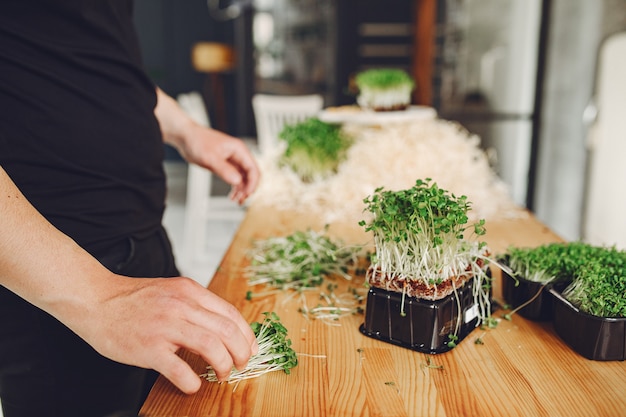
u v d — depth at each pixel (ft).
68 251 2.69
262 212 6.52
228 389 2.97
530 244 5.28
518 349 3.37
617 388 2.96
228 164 5.15
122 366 4.07
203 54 23.95
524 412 2.76
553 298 3.59
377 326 3.50
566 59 14.06
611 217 11.56
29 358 3.83
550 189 15.33
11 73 3.59
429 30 16.99
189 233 13.67
